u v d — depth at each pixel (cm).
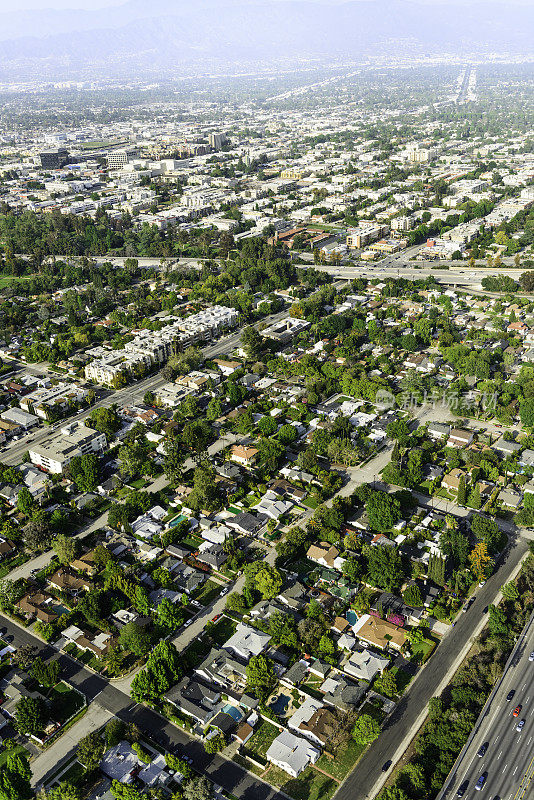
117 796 18725
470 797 18525
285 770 19712
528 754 19712
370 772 19525
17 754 19362
